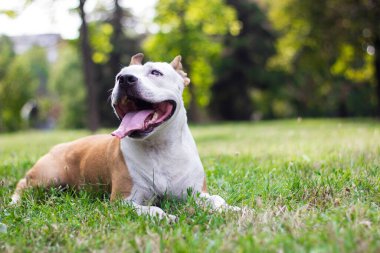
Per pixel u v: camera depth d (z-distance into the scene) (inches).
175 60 183.0
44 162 208.2
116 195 172.4
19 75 1549.0
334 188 175.9
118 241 125.2
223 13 816.3
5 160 315.3
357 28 808.3
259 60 1353.3
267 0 1117.1
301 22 929.5
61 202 179.8
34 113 1839.3
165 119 164.6
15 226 148.6
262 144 369.4
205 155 303.3
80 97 1736.0
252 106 1438.2
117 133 155.7
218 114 1446.9
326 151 289.3
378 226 126.8
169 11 824.3
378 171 205.2
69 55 1844.2
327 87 1437.0
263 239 117.9
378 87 927.0
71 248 122.8
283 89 1411.2
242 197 174.7
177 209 160.4
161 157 170.2
